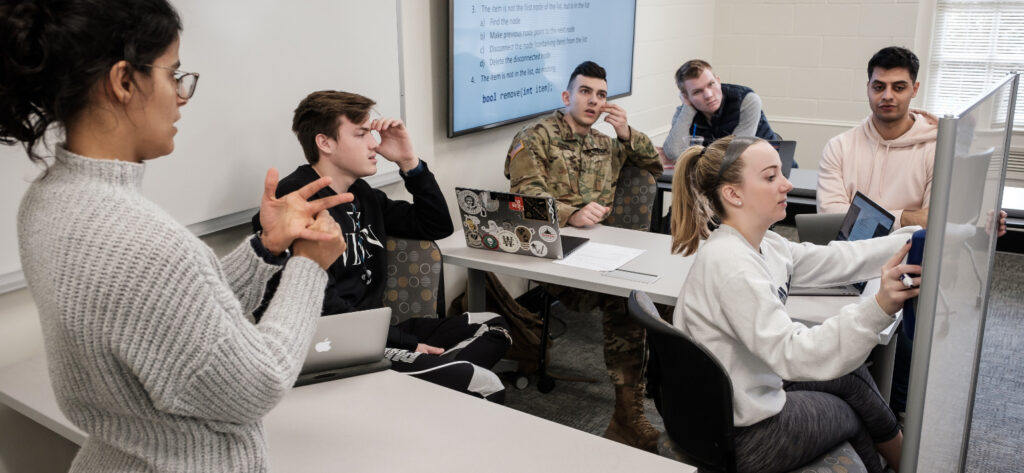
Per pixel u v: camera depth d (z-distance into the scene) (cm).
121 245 86
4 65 82
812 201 349
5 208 188
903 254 145
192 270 89
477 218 263
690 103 400
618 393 262
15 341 199
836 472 169
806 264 204
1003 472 250
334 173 232
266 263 109
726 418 156
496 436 146
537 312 384
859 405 188
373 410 157
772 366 156
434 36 314
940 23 513
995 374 317
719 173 169
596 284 234
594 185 309
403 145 248
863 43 514
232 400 93
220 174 234
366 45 277
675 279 235
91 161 89
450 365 208
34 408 166
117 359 89
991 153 163
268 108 245
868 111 521
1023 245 364
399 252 256
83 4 83
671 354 164
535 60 365
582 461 137
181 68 216
